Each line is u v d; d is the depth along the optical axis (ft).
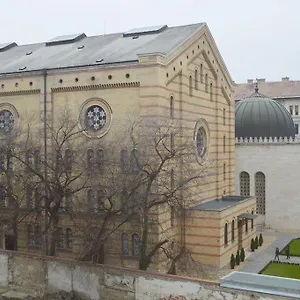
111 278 111.96
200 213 150.30
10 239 158.61
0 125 163.12
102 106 145.79
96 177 127.95
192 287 102.32
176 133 133.49
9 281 125.08
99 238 119.55
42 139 151.84
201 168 167.84
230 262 153.17
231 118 196.34
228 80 191.72
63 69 150.82
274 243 189.26
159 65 137.80
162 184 123.65
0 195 142.31
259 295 94.84
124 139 134.62
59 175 124.26
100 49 166.50
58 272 118.93
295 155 210.38
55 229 129.80
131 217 122.72
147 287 107.65
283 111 225.35
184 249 128.88
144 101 138.62
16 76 157.69
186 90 155.63
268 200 215.31
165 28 175.01
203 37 169.07
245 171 218.79
